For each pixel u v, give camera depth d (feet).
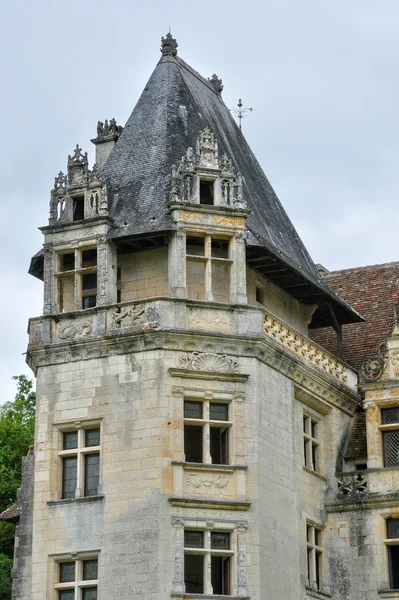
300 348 150.41
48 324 142.61
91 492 136.56
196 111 160.45
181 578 129.90
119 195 150.00
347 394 159.33
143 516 131.85
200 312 139.85
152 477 132.98
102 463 135.85
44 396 140.97
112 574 131.23
